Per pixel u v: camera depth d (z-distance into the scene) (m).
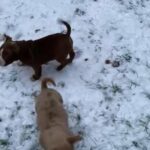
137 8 1.74
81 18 1.70
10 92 1.48
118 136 1.35
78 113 1.41
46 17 1.71
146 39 1.63
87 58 1.57
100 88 1.47
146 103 1.43
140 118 1.39
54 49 1.45
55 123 1.22
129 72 1.52
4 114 1.42
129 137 1.35
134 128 1.37
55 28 1.67
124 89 1.47
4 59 1.41
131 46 1.60
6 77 1.52
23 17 1.71
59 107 1.28
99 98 1.45
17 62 1.55
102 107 1.42
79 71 1.53
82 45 1.61
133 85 1.48
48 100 1.27
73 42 1.62
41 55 1.44
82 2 1.76
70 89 1.47
